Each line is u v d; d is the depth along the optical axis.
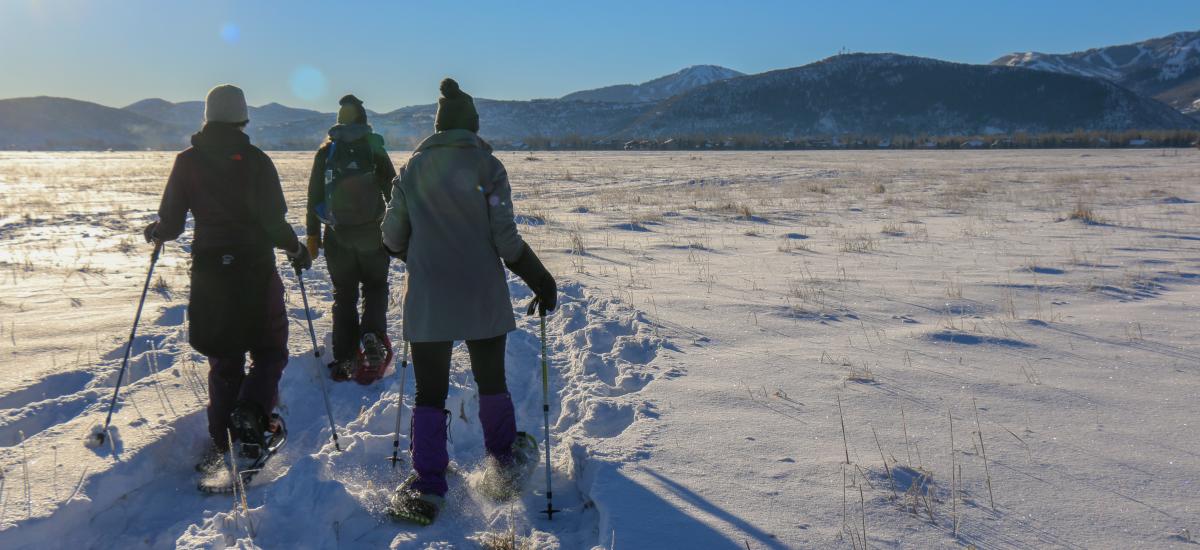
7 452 3.59
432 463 3.35
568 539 3.10
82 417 4.09
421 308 3.36
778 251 10.97
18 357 5.39
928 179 30.42
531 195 22.86
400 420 4.02
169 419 4.03
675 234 13.14
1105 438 3.79
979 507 3.09
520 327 6.50
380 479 3.66
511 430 3.61
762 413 4.23
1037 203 18.70
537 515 3.36
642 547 2.81
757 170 40.53
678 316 6.69
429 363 3.43
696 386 4.71
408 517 3.22
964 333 5.98
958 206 18.20
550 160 61.03
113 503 3.39
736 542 2.85
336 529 3.14
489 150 3.46
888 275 8.78
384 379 5.20
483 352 3.54
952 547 2.80
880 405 4.34
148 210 18.41
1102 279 8.30
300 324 6.33
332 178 4.93
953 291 7.69
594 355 5.51
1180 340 5.70
